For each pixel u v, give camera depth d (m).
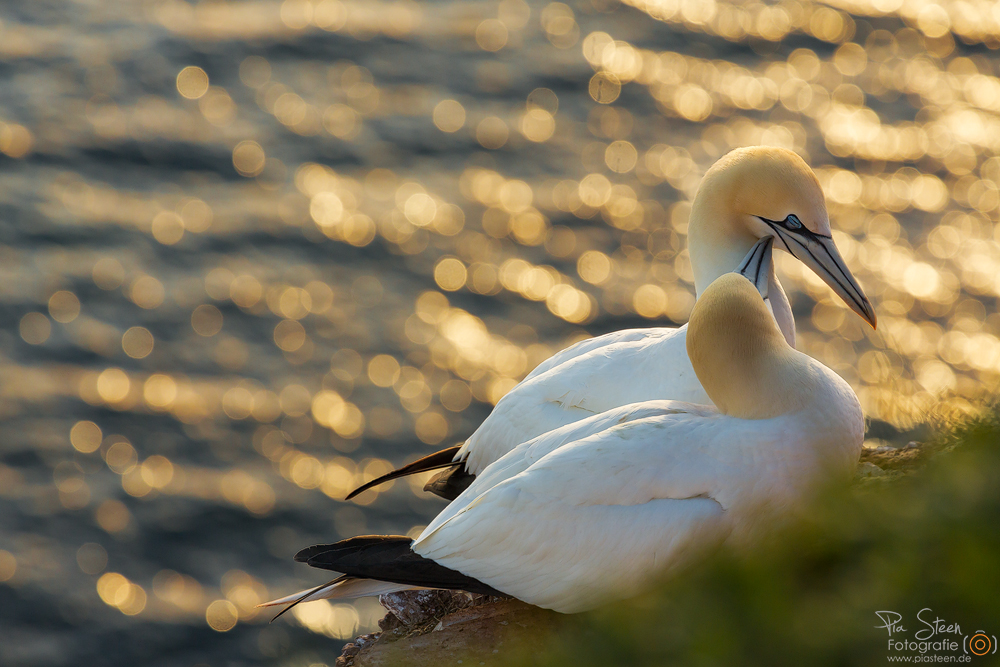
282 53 54.88
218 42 55.50
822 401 6.88
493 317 36.06
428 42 57.28
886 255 39.25
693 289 37.69
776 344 7.09
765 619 4.20
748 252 9.16
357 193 43.19
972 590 3.93
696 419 7.02
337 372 33.41
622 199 43.16
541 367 9.62
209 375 33.12
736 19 60.91
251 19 58.34
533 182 44.44
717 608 4.36
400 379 33.28
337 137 47.41
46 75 50.78
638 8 61.88
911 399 9.20
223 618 25.14
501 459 7.82
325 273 38.12
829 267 9.08
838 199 43.34
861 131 49.50
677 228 41.34
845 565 4.70
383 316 36.03
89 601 25.59
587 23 59.62
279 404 32.06
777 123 49.78
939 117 51.00
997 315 35.47
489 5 62.00
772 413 6.93
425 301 36.91
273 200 42.56
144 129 46.88
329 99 50.69
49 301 35.75
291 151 46.12
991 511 4.16
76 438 30.38
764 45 58.50
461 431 31.25
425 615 8.16
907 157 46.84
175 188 43.00
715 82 54.16
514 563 7.09
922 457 7.35
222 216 41.31
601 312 36.44
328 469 29.78
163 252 38.72
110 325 34.94
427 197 42.94
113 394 32.16
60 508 28.23
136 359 33.56
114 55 53.09
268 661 23.73
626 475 6.82
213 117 48.59
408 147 46.84
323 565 7.58
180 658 24.09
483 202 42.84
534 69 54.62
